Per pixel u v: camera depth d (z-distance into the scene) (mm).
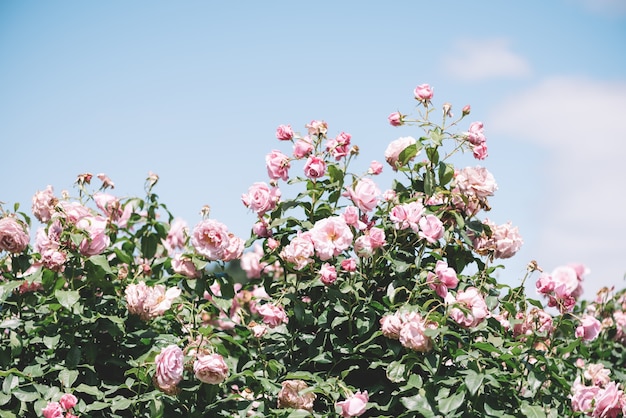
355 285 3596
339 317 3561
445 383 3232
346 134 3826
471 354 3297
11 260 3775
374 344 3549
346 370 3547
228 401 3693
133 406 3395
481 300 3324
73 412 3301
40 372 3422
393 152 3859
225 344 4137
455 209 3834
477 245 3891
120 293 3859
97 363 3680
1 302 3590
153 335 3719
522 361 3539
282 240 3877
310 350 3648
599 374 4227
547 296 3764
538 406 3326
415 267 3691
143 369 3363
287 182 3869
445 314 3289
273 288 3986
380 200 3828
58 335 3490
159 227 4367
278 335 3832
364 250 3566
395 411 3482
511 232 3854
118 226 4328
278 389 3443
